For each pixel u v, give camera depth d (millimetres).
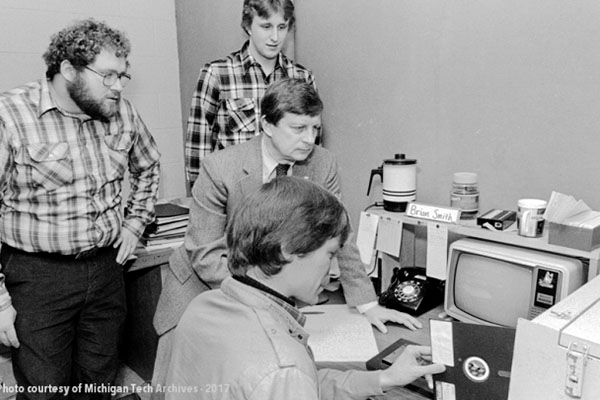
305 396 737
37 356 1668
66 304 1694
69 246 1640
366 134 2066
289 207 829
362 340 1402
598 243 1313
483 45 1649
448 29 1727
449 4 1708
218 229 1446
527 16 1537
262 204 845
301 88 1306
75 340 1854
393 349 1325
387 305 1640
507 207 1686
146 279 2209
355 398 1041
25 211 1589
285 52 2270
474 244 1518
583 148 1486
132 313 2377
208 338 849
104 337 1853
